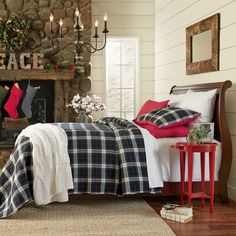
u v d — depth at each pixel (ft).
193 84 18.08
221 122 13.93
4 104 22.43
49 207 13.26
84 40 23.13
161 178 13.35
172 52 21.03
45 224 11.41
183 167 13.23
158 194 13.78
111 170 13.15
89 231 10.82
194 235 10.59
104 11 23.91
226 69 15.11
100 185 13.02
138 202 14.03
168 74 21.76
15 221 11.69
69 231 10.81
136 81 24.41
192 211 12.52
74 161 12.92
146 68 24.39
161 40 22.90
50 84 22.90
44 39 22.80
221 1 15.43
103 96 23.99
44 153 12.52
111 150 13.24
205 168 13.82
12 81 22.66
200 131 12.87
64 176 12.56
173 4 20.74
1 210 12.24
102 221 11.75
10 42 22.24
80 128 13.89
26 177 12.30
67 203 13.82
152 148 13.44
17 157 12.59
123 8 24.04
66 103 22.72
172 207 12.28
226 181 13.84
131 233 10.70
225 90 14.19
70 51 23.06
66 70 22.33
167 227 11.21
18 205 12.01
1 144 21.84
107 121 15.93
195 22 17.95
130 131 13.56
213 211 12.91
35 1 22.81
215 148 12.74
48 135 12.85
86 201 14.12
